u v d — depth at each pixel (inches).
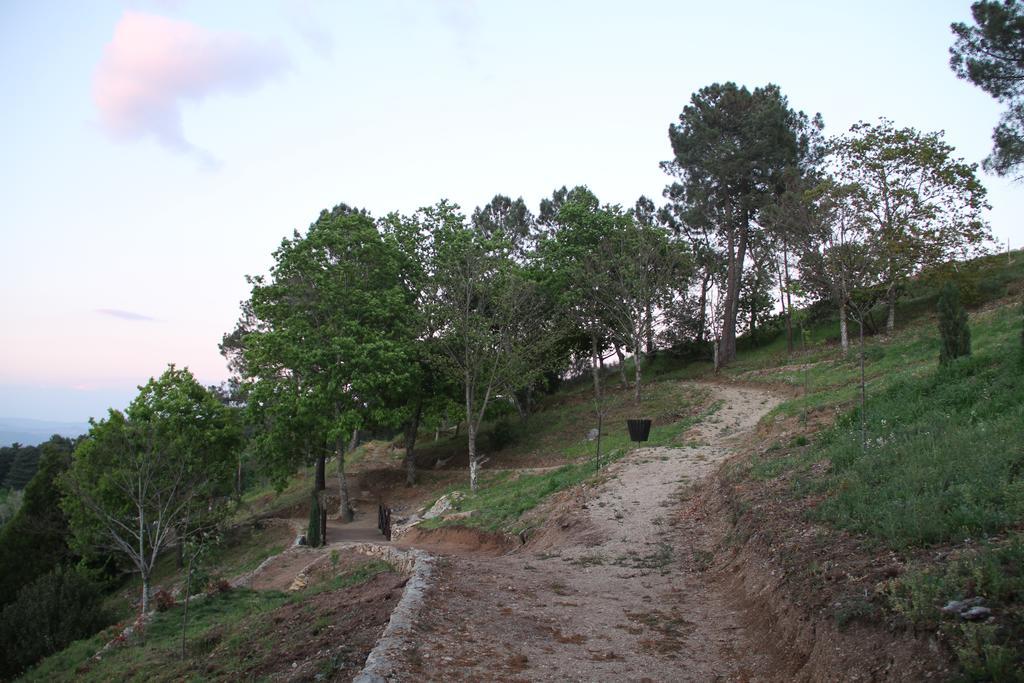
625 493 711.1
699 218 1839.3
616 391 1861.5
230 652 392.8
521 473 1235.9
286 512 1487.5
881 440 498.0
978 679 187.5
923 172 1406.3
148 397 1323.8
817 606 287.4
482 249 1355.8
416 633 305.9
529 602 391.9
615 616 374.9
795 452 625.3
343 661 287.1
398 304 1366.9
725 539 490.6
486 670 273.4
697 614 376.5
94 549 1248.2
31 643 895.1
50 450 1476.4
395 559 585.3
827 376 1258.6
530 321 1360.7
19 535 1405.0
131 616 1044.5
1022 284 1434.5
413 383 1366.9
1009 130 1115.3
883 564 289.6
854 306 549.0
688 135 1873.8
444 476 1494.8
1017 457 347.6
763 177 1776.6
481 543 782.5
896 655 224.1
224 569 1192.8
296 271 1316.4
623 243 1616.6
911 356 1109.7
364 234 1353.3
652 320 1798.7
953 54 1168.2
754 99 1815.9
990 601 218.7
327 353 1263.5
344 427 1243.2
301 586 733.9
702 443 938.7
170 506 1149.1
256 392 1312.7
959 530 283.1
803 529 388.8
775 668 277.3
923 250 1389.0
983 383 548.4
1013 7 1087.0
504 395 1428.4
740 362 1886.1
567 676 275.4
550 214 2175.2
